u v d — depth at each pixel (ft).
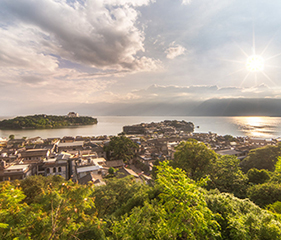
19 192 25.62
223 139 366.63
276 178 69.10
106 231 37.83
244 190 69.62
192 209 20.47
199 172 79.87
